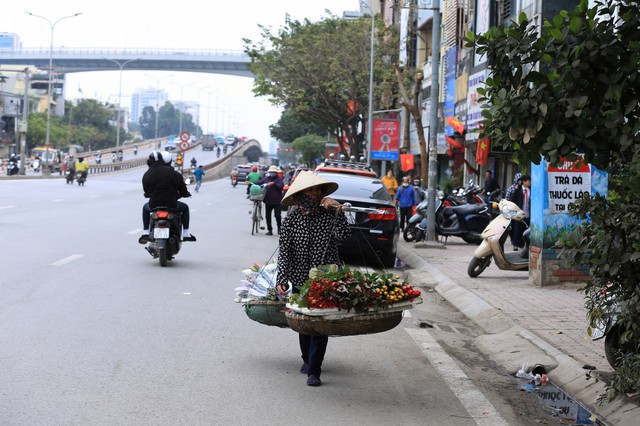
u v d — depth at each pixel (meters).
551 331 9.55
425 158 27.05
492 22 27.45
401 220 25.30
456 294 12.90
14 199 30.56
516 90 6.23
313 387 6.77
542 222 13.19
